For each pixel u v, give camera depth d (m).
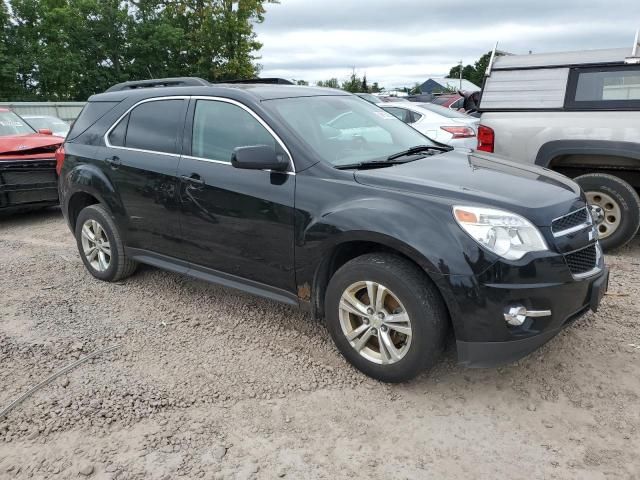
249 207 3.66
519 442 2.78
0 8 34.25
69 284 5.13
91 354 3.76
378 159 3.72
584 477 2.53
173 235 4.26
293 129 3.64
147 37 36.16
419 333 3.01
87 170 4.87
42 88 34.72
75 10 34.94
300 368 3.52
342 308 3.33
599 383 3.26
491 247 2.84
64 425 3.00
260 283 3.80
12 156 7.49
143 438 2.88
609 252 5.68
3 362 3.68
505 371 3.42
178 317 4.33
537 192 3.18
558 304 2.93
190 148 4.12
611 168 5.68
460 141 8.81
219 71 36.50
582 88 5.64
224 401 3.18
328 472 2.61
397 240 2.98
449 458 2.68
